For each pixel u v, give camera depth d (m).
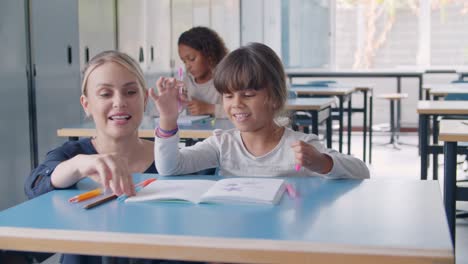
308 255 0.86
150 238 0.92
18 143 3.57
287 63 8.52
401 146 7.00
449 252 0.84
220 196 1.13
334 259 0.85
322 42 8.55
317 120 3.96
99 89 1.49
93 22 4.42
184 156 1.52
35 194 1.31
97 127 1.54
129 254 0.92
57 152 1.52
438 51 8.34
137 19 5.22
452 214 2.40
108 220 1.01
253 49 1.54
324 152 1.50
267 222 0.99
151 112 3.29
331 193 1.22
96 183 1.34
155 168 1.58
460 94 4.16
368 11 8.49
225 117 3.21
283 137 1.57
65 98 4.04
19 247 0.96
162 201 1.15
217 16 7.23
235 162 1.58
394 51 8.47
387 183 1.32
